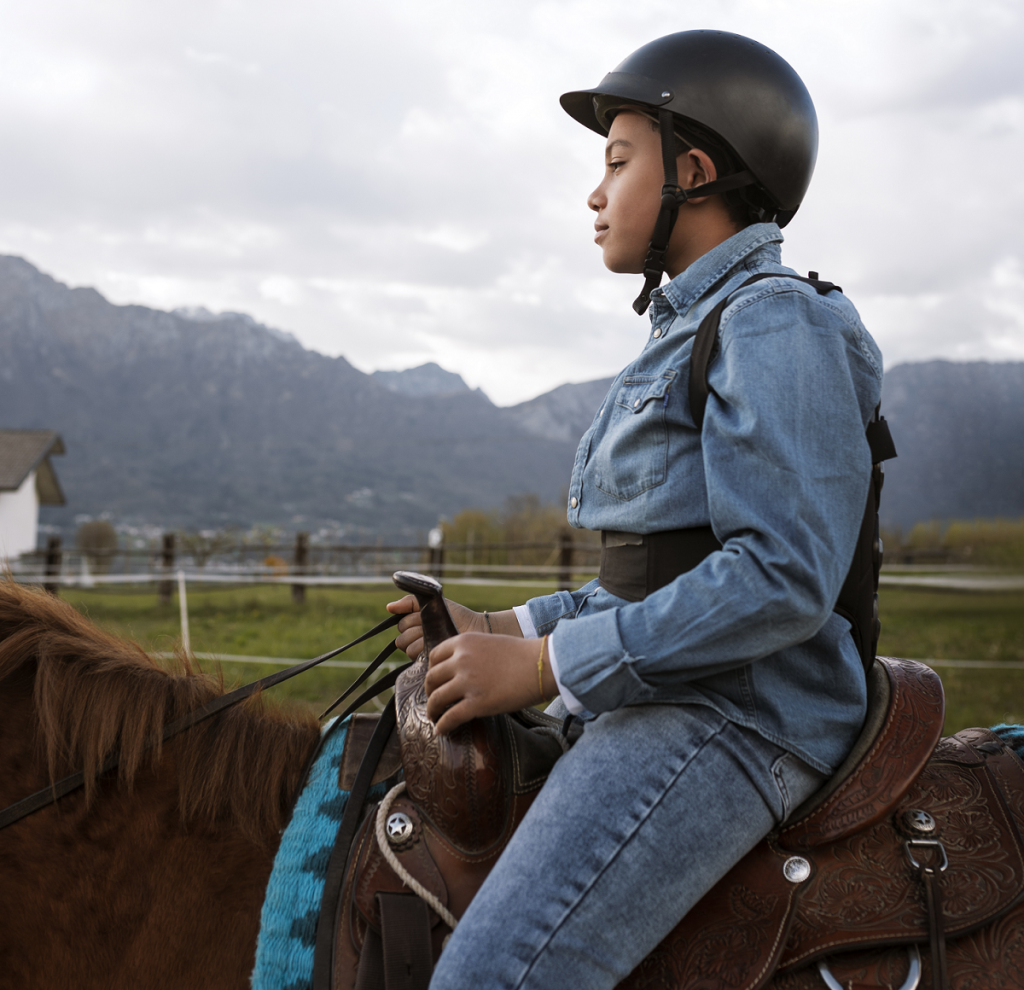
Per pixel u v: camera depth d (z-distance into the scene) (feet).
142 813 3.75
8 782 3.76
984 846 3.34
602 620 3.08
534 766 3.49
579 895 2.93
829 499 3.00
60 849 3.67
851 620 3.50
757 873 3.16
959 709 18.98
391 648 4.32
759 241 3.62
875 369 3.36
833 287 3.54
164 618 31.83
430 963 3.13
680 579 3.02
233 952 3.53
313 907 3.35
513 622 4.32
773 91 3.67
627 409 3.58
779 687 3.28
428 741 3.38
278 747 3.94
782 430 3.00
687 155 3.73
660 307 3.79
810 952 3.05
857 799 3.23
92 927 3.61
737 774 3.10
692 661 2.96
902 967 3.09
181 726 3.85
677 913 3.00
